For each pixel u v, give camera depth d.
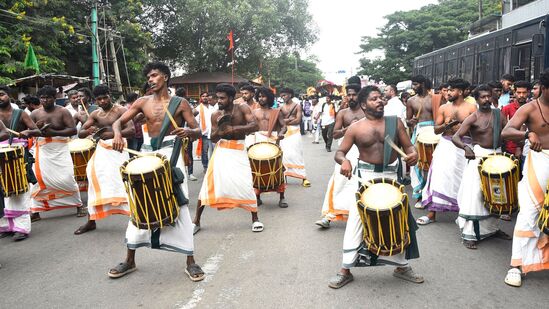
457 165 5.84
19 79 16.09
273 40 33.59
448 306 3.68
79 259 5.04
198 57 30.86
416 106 7.33
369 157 4.18
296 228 6.01
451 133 5.95
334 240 5.45
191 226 4.41
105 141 6.00
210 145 10.64
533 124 4.11
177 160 4.50
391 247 3.72
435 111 7.11
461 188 5.18
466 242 5.08
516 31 10.75
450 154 5.88
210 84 31.53
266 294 3.98
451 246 5.14
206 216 6.79
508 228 5.82
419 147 6.60
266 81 38.09
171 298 3.96
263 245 5.32
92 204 5.98
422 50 32.69
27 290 4.24
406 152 4.13
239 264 4.72
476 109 5.75
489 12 31.73
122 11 23.27
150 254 5.07
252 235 5.75
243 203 5.86
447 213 6.60
